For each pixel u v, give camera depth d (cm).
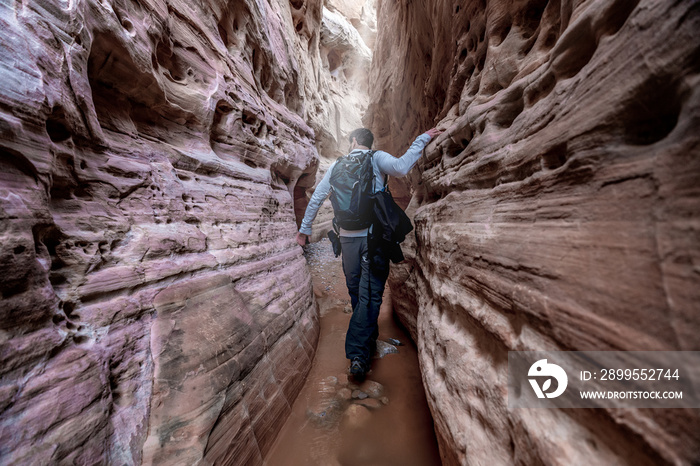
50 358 85
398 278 316
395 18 627
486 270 111
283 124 373
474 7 210
